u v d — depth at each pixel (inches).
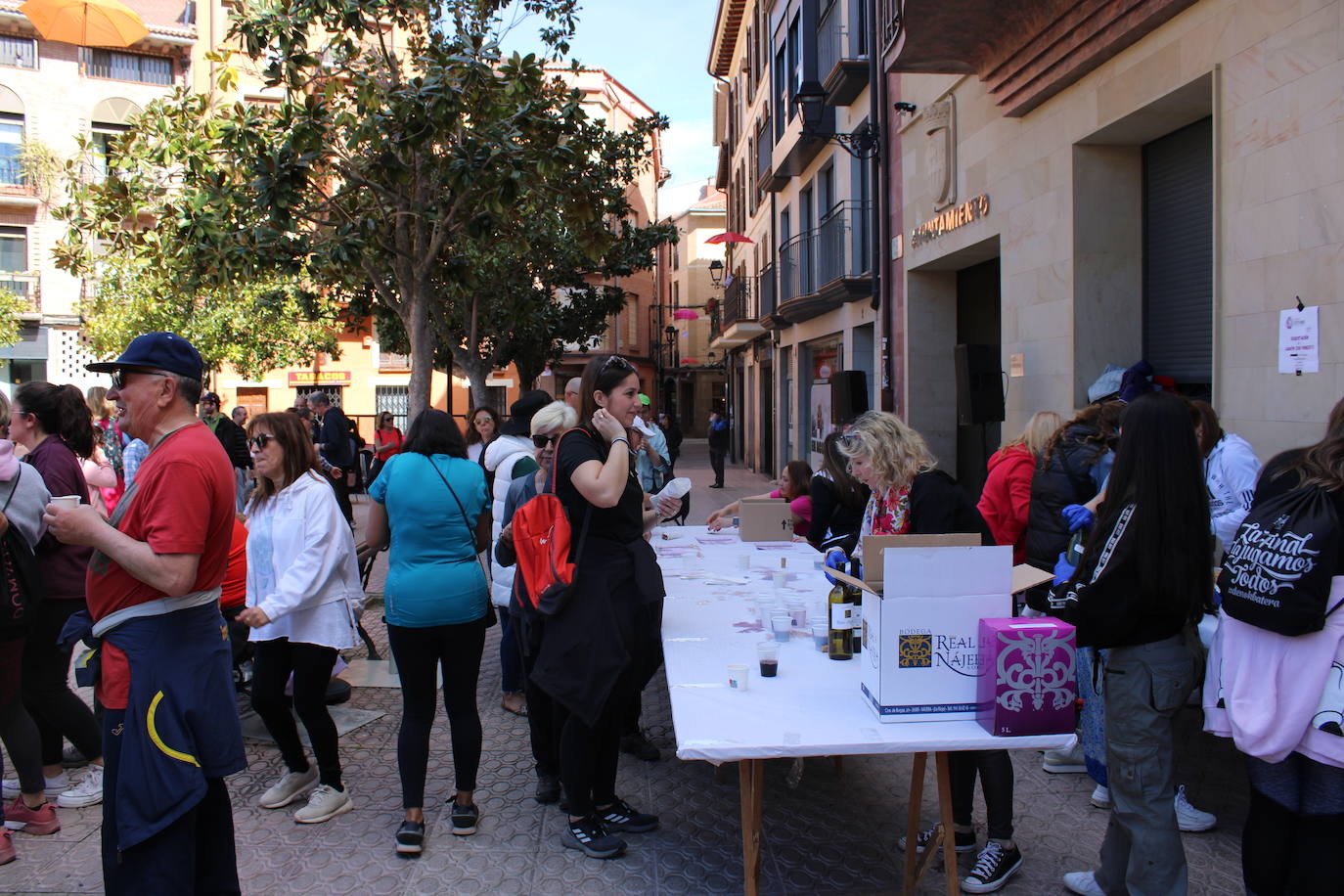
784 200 733.3
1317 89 181.8
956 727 103.6
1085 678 156.0
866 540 109.7
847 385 382.3
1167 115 245.0
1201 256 249.3
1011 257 314.0
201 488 100.1
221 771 104.5
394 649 142.5
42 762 156.6
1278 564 93.6
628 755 181.2
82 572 156.7
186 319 824.3
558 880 131.3
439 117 250.4
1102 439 174.9
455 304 600.4
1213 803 154.3
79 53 1056.8
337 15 260.4
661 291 1838.1
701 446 1625.2
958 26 284.0
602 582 129.2
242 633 192.9
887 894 123.0
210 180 272.5
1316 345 182.2
